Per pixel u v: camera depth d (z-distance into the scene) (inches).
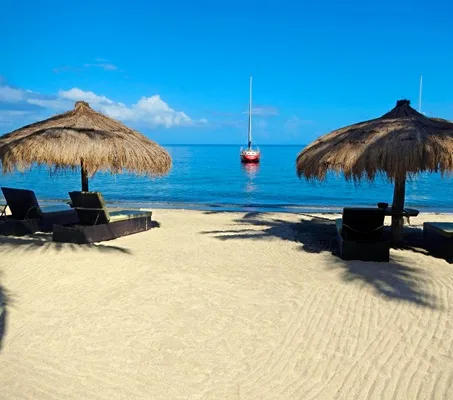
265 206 717.9
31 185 1095.0
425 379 134.9
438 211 661.9
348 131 292.0
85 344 153.4
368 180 257.8
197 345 155.5
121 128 346.3
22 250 260.1
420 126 265.1
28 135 304.8
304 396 126.3
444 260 264.7
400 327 171.2
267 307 190.1
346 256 264.4
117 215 335.3
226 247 306.3
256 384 132.3
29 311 178.1
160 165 334.3
